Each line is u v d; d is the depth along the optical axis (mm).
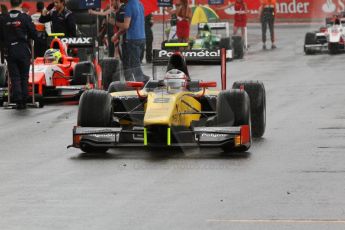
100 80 50188
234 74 63531
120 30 50875
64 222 21422
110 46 67750
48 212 22453
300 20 119875
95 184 25844
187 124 31844
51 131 37344
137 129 31281
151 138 29969
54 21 56656
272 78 60062
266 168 28031
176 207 22828
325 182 25797
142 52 51750
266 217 21719
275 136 34656
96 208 22828
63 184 25906
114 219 21656
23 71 46125
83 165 28938
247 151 31281
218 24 84250
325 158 29750
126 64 50875
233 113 30688
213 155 30516
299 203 23156
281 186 25312
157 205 23078
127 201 23562
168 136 29422
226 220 21469
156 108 29828
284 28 116562
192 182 25953
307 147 32031
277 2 120062
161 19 121062
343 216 21719
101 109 31094
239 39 79875
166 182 25984
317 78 59562
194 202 23375
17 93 45875
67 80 50125
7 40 45875
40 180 26609
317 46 83938
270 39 103688
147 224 21156
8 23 45812
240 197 23938
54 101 50469
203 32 83812
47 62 50375
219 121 30703
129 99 33000
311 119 39594
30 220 21656
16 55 45750
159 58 34938
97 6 59969
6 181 26547
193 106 32281
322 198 23703
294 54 84938
